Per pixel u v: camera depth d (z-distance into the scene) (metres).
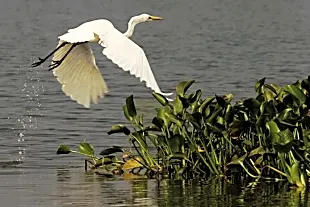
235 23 54.53
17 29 46.19
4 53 35.25
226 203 12.68
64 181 14.27
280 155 13.80
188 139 14.62
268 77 29.62
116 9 63.38
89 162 15.69
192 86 27.36
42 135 18.94
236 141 14.56
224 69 31.72
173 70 31.27
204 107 14.49
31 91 25.59
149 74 8.56
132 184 14.07
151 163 15.09
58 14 57.19
